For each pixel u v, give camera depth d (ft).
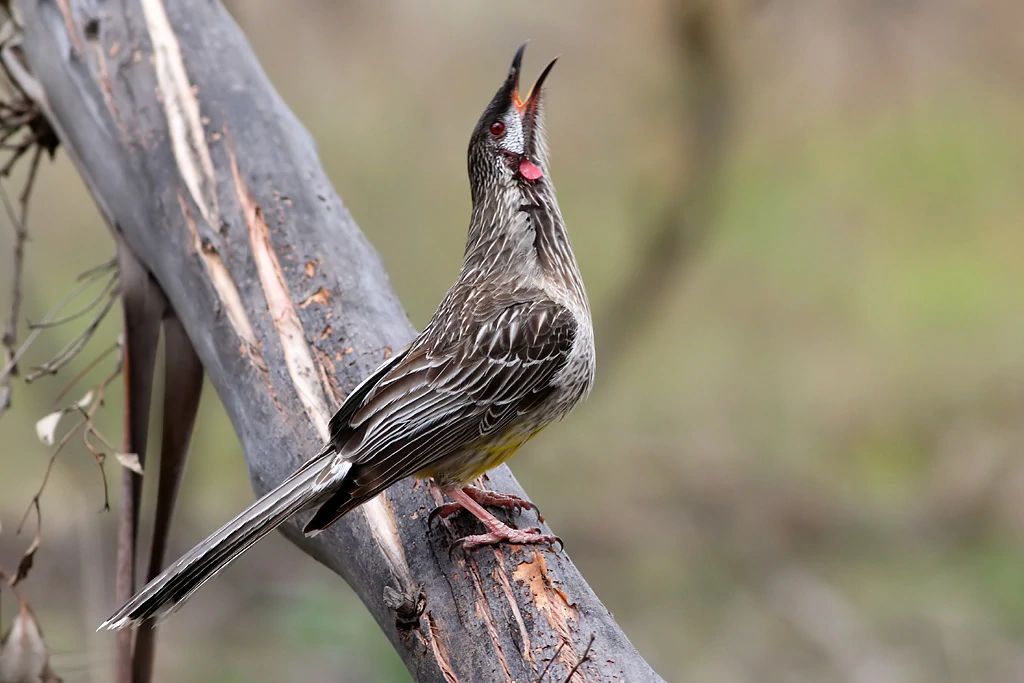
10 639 22.98
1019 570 47.21
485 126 22.70
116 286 26.86
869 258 66.59
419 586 18.39
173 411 24.35
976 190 65.26
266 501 18.61
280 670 38.58
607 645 17.03
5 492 47.98
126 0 25.17
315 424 20.67
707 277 66.90
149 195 23.62
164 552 24.36
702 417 60.44
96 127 24.66
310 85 53.83
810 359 63.62
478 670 17.21
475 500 20.47
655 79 50.16
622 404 61.41
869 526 51.39
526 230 22.21
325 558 21.43
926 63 47.24
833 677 41.47
